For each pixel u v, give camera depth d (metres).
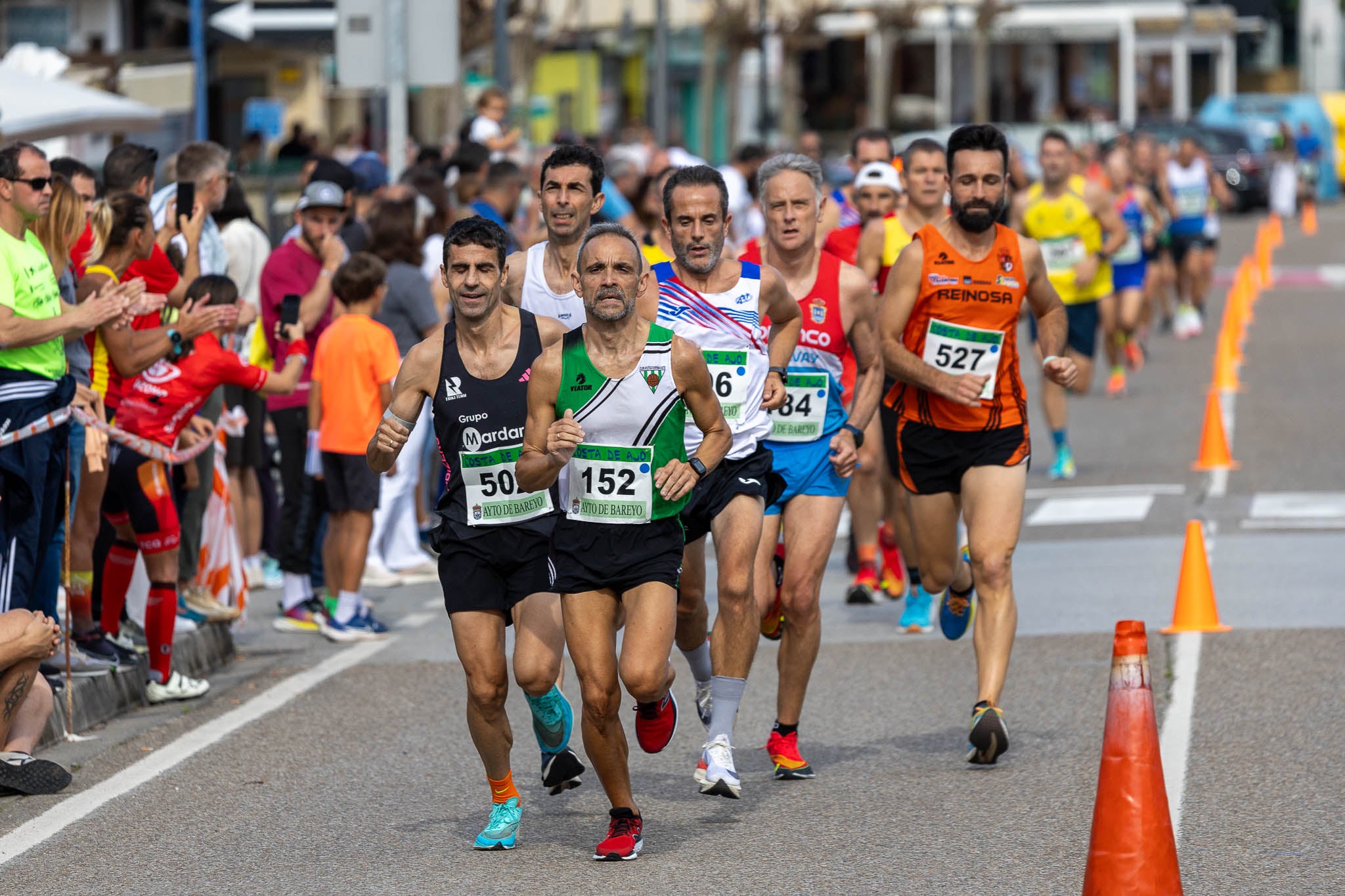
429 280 43.38
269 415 38.59
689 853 21.20
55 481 26.52
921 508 26.55
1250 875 19.75
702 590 23.86
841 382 26.05
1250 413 62.00
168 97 64.62
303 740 27.19
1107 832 17.41
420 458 43.19
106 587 29.94
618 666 20.98
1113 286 66.81
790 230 25.42
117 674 29.20
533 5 124.00
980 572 25.22
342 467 34.78
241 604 33.53
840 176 116.94
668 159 53.62
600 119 162.25
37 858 21.55
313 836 22.31
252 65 110.75
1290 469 50.84
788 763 24.44
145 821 23.06
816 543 24.61
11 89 45.75
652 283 24.05
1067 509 46.78
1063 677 29.86
